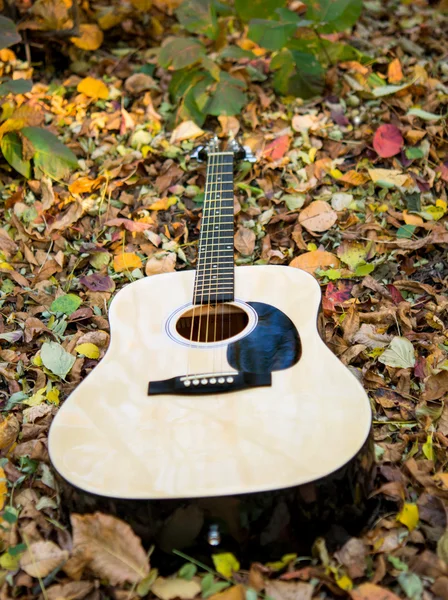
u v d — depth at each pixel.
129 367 1.68
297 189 2.83
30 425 1.93
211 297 1.92
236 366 1.65
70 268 2.56
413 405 1.97
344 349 2.15
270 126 3.21
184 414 1.53
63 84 3.41
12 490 1.74
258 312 1.86
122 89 3.45
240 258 2.58
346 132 3.12
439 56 3.68
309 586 1.42
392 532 1.56
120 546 1.41
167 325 1.85
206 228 2.26
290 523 1.40
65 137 3.10
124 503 1.36
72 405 1.57
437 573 1.46
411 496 1.67
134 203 2.82
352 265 2.48
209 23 3.07
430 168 2.89
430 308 2.29
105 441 1.48
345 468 1.39
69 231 2.68
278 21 3.11
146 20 3.80
